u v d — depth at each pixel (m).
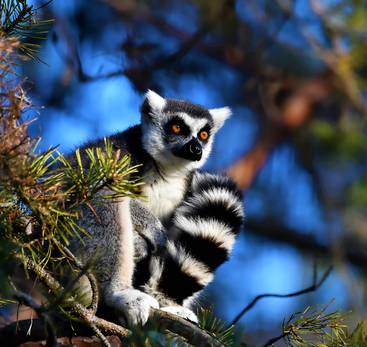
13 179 5.52
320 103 18.73
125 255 8.71
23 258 5.68
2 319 7.21
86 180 6.03
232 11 16.36
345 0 15.86
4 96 5.64
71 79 15.56
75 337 6.64
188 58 17.22
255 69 17.58
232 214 9.89
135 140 10.93
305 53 17.72
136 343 5.45
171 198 10.80
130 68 15.18
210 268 9.39
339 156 16.69
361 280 17.02
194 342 6.43
